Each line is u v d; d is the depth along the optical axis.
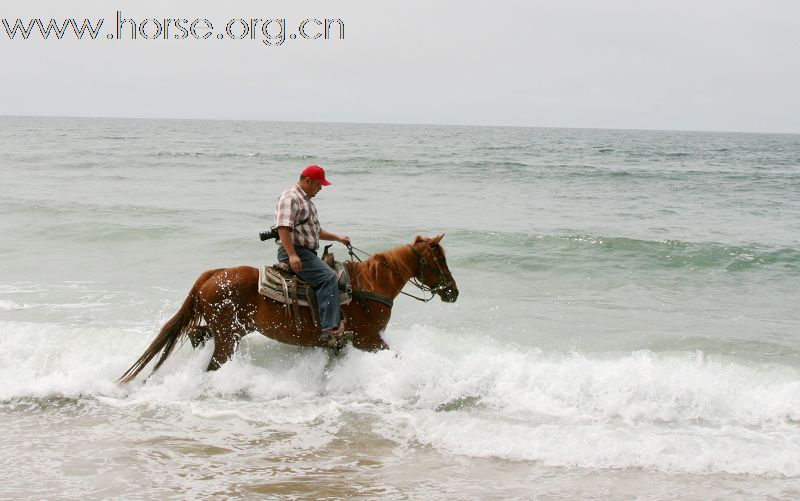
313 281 7.14
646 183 36.59
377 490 5.22
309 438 6.17
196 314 7.22
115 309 9.95
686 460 5.82
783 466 5.73
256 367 7.46
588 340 9.19
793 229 21.20
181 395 7.10
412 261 7.56
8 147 54.91
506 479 5.48
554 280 13.09
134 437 6.11
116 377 7.42
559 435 6.21
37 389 7.04
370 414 6.71
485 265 14.20
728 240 18.50
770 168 55.94
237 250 15.06
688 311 10.98
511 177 37.84
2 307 9.90
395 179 35.25
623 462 5.81
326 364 7.51
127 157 45.50
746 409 6.79
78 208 20.09
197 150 58.75
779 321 10.42
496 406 6.91
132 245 15.41
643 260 14.90
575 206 26.00
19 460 5.60
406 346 8.28
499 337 9.29
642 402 6.87
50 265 13.18
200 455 5.77
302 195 7.03
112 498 4.99
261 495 5.09
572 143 114.81
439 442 6.14
